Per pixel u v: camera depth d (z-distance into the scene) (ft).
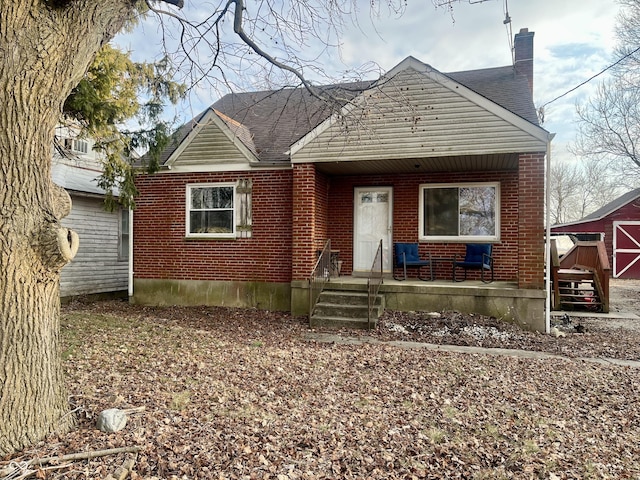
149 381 16.02
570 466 10.84
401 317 28.89
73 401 13.26
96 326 26.21
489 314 28.63
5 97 9.81
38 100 10.28
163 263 36.09
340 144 30.63
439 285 30.09
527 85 36.37
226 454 10.68
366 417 13.53
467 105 28.48
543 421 13.55
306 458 10.77
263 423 12.68
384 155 29.91
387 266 36.06
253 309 33.71
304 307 31.27
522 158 27.76
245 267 34.32
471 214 34.50
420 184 35.45
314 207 32.22
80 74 11.39
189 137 35.12
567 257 47.24
